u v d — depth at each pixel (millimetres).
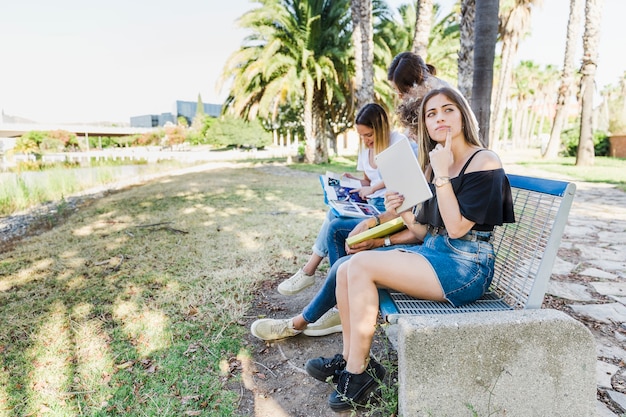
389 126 3053
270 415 1953
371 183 3223
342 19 16734
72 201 8852
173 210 7000
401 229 2312
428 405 1511
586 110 14953
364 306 1796
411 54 2875
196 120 64750
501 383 1521
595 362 1532
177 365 2350
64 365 2371
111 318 2953
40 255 4504
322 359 2080
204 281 3613
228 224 5832
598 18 14414
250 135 43500
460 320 1510
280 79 15953
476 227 1834
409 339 1477
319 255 2943
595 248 4594
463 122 1900
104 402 2043
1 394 2123
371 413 1885
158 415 1948
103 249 4688
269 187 9961
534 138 56906
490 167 1751
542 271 1749
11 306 3162
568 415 1556
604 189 9336
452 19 19375
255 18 15922
